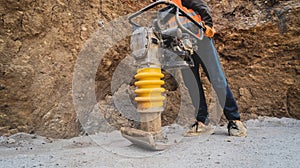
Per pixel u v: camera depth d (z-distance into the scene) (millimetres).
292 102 3201
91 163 1370
